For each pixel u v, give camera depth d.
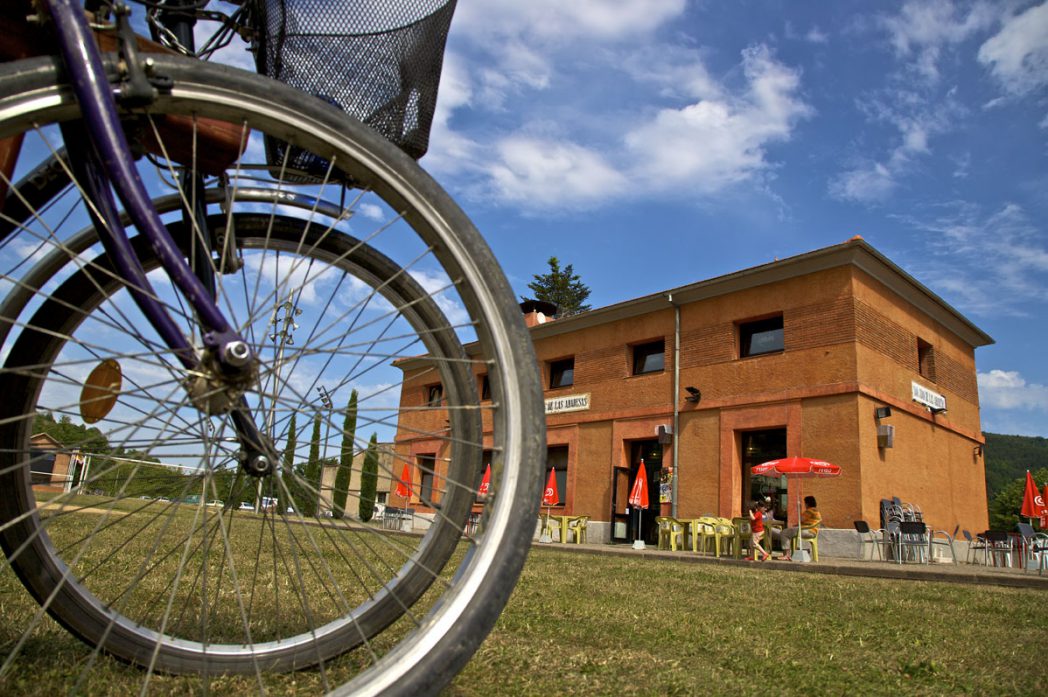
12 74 1.34
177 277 1.41
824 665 2.76
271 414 1.65
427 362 1.91
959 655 3.12
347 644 1.97
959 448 19.27
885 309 17.03
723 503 17.31
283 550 1.90
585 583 5.70
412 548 1.95
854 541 14.91
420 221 1.71
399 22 1.88
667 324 19.61
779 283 17.41
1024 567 13.12
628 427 19.98
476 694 1.97
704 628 3.56
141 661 1.89
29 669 1.85
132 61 1.44
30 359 1.73
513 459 1.63
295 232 1.88
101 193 1.50
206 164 1.63
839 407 15.77
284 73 1.81
